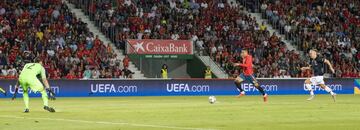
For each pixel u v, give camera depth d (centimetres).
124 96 5534
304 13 7369
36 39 5838
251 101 4162
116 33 6372
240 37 6662
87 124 2141
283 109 3056
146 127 2016
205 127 2019
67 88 5369
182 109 3067
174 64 6569
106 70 5806
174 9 6725
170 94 5759
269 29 7225
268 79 6081
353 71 6812
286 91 6181
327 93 6381
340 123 2208
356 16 7562
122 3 6669
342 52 6969
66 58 5722
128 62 6047
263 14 7338
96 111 2925
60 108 3244
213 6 6975
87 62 5778
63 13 6250
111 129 1956
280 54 6612
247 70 4203
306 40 6956
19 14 6050
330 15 7450
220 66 6369
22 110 3036
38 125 2102
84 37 6034
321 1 7638
